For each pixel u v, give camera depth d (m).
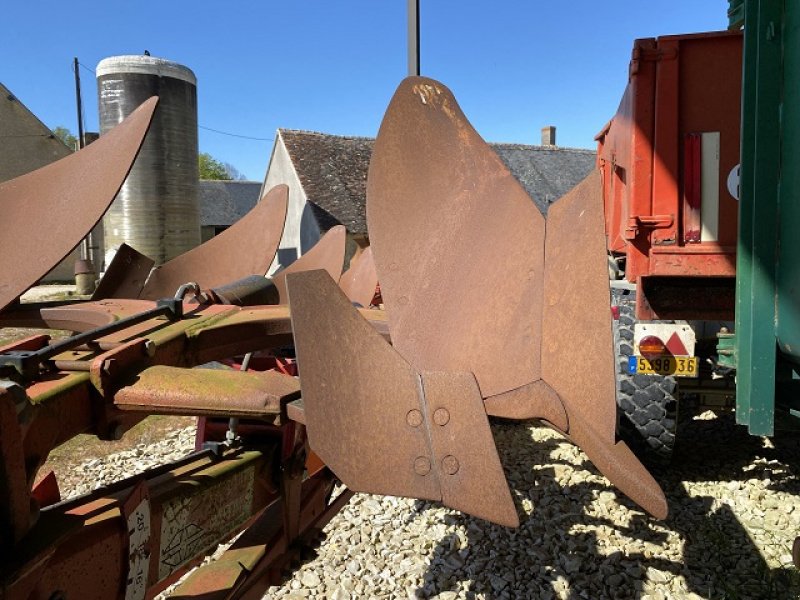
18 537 0.96
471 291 1.80
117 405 1.35
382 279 1.96
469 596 2.82
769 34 2.01
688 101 3.40
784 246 2.00
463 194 2.04
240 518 1.77
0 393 0.90
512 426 4.93
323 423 1.23
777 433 4.70
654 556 3.09
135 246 10.52
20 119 22.22
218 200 37.41
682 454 4.33
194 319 1.91
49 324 2.08
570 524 3.39
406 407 1.29
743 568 2.99
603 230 1.42
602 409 1.30
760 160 2.04
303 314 1.29
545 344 1.48
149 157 10.45
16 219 2.04
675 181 3.43
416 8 5.07
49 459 4.56
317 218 14.80
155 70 10.48
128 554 1.29
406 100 2.16
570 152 18.84
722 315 3.54
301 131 17.94
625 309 3.90
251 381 1.41
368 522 3.47
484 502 1.18
